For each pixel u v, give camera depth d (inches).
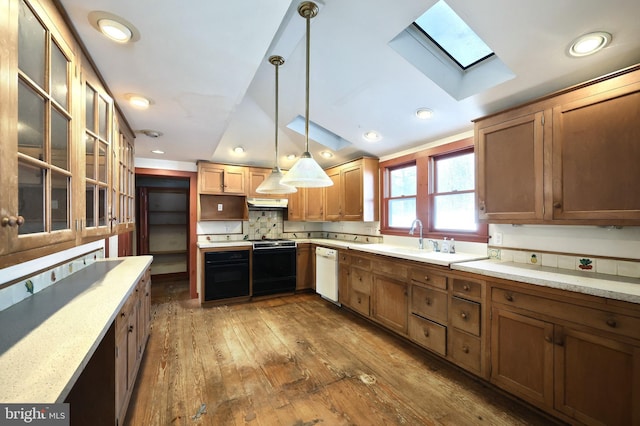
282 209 205.5
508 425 69.9
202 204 181.5
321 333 124.3
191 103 84.7
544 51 69.6
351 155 169.8
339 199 171.5
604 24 60.1
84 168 57.1
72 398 57.2
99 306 56.3
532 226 93.6
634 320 56.4
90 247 99.0
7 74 32.3
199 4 46.6
